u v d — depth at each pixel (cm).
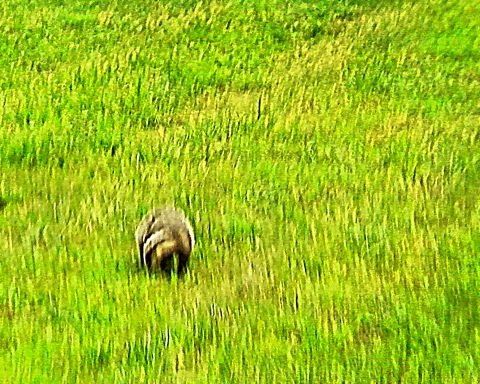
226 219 1711
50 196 1820
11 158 2028
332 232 1666
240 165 2000
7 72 2572
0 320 1346
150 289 1431
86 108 2361
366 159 2055
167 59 2738
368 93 2523
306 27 3042
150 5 3212
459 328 1338
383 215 1739
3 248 1583
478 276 1484
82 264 1529
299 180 1927
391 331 1333
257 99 2452
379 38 2959
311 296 1423
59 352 1253
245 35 2962
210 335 1309
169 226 1519
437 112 2377
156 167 1981
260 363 1238
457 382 1205
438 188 1875
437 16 3108
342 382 1202
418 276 1494
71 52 2758
